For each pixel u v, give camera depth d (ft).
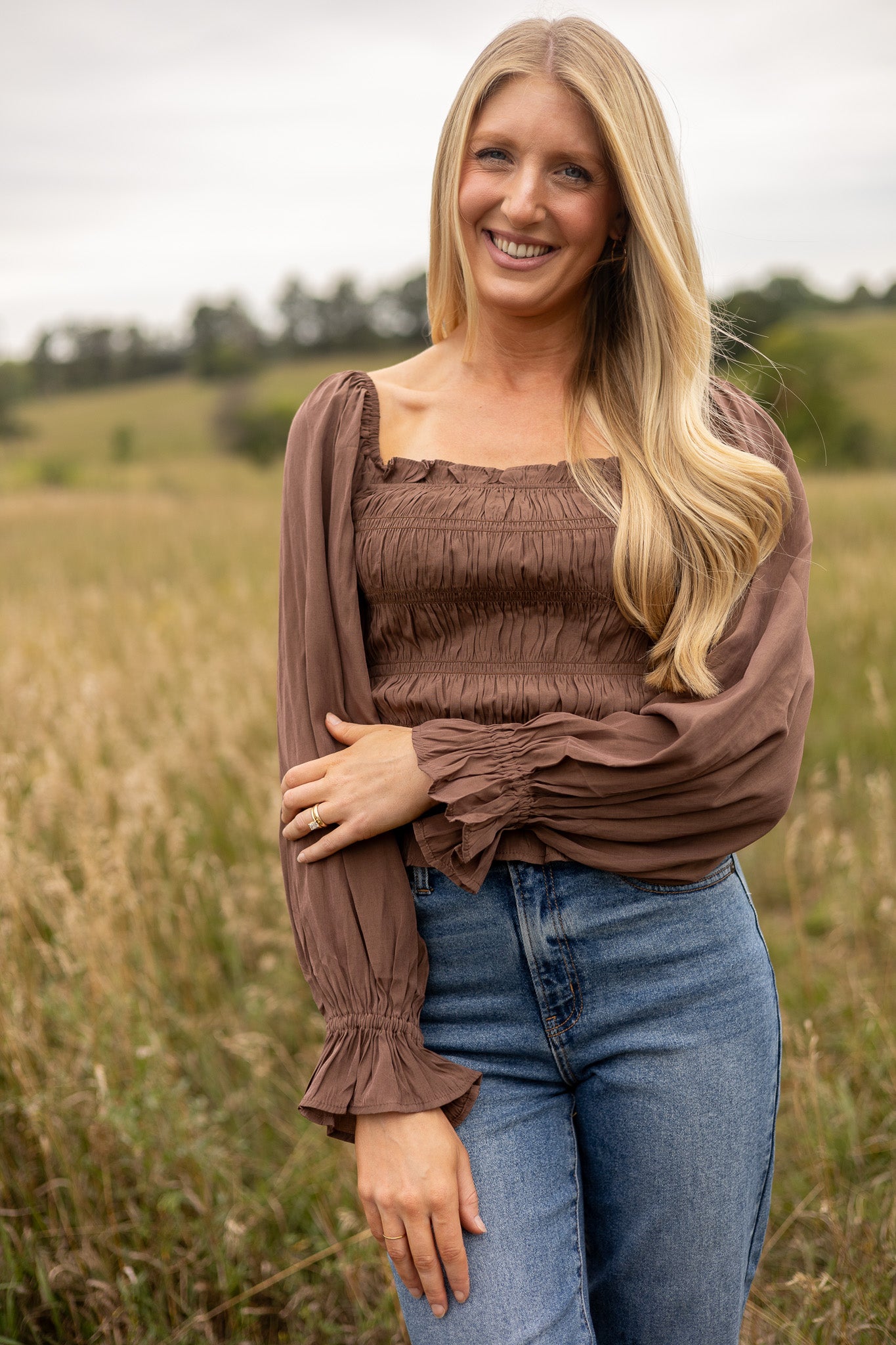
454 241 5.27
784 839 13.43
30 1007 8.75
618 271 5.34
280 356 252.01
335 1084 4.40
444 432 5.19
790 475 5.22
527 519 4.73
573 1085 4.84
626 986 4.65
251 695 15.66
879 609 21.12
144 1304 6.67
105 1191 7.18
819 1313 6.36
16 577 31.07
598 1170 4.83
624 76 4.91
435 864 4.52
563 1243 4.53
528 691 4.74
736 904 4.88
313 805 4.71
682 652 4.68
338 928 4.53
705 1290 4.78
